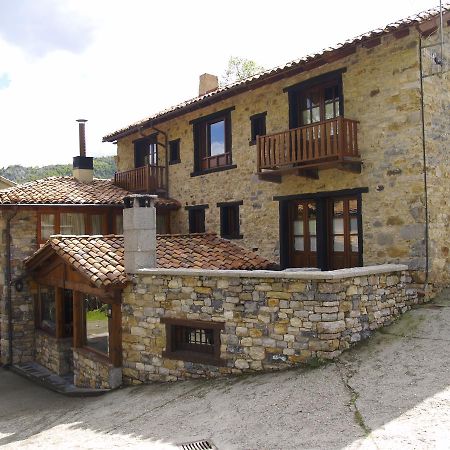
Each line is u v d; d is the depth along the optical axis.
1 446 6.87
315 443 4.84
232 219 13.01
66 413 8.32
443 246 9.04
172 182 14.97
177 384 8.20
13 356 12.71
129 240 9.15
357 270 7.24
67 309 12.07
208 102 12.38
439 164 9.03
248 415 5.91
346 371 6.45
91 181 16.44
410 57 8.81
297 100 11.01
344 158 9.16
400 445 4.52
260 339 7.41
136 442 5.86
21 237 12.73
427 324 7.55
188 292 8.29
